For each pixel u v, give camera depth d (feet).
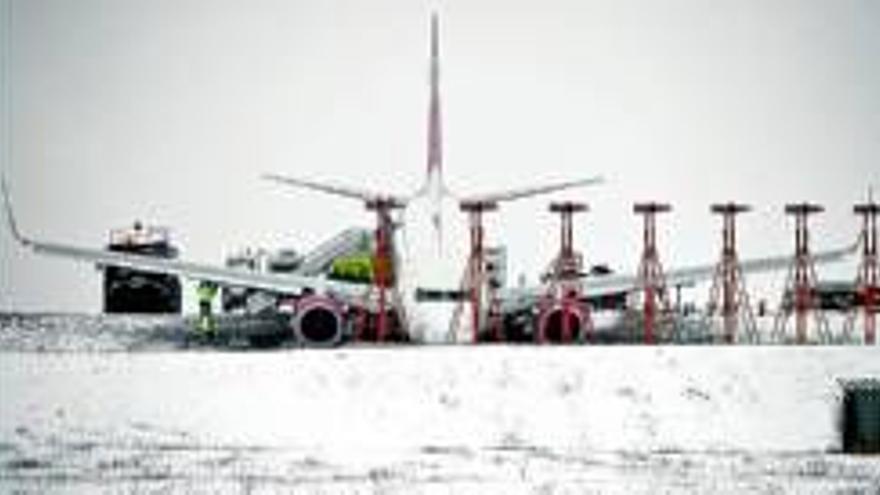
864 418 56.75
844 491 49.06
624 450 56.80
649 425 59.26
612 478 51.57
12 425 56.95
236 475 51.31
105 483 49.42
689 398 61.62
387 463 53.78
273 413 59.31
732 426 59.00
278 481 50.75
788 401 61.00
